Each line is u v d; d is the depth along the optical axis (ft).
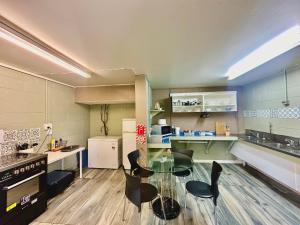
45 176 7.61
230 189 9.33
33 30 4.62
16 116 8.30
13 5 3.53
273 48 6.13
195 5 3.69
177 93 13.84
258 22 4.46
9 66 7.80
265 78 11.21
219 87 14.42
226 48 6.15
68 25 4.39
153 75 10.17
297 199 8.22
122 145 13.88
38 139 9.70
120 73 9.53
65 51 6.20
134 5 3.63
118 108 15.58
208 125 14.60
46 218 7.00
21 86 8.64
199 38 5.35
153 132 12.17
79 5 3.57
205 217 6.95
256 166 10.23
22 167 6.41
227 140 13.39
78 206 7.89
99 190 9.55
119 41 5.45
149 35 5.08
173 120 14.94
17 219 6.15
